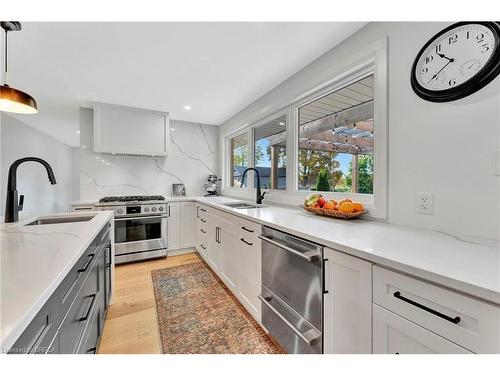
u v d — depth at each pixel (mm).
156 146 3291
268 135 2828
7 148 3543
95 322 1269
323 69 1829
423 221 1182
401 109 1277
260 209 2104
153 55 1843
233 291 2020
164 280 2434
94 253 1227
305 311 1150
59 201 5500
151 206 3070
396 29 1301
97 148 2914
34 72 2117
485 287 546
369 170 1656
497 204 934
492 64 933
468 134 1012
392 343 758
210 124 4102
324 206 1631
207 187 3912
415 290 693
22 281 625
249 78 2270
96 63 1961
